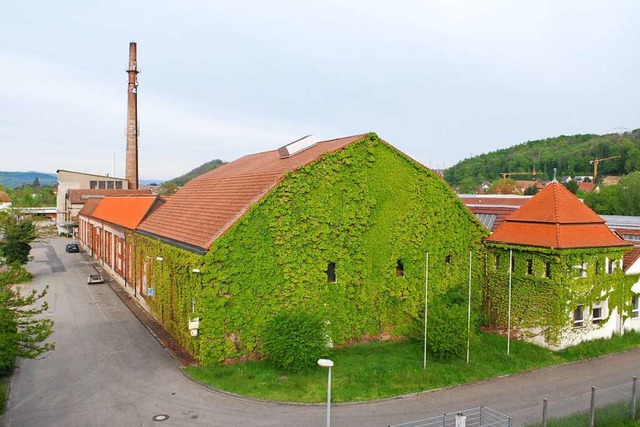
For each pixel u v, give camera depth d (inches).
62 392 797.2
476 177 7780.5
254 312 952.3
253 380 848.3
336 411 746.2
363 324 1071.6
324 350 923.4
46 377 860.0
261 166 1270.9
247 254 941.2
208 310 903.7
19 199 5723.4
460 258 1189.7
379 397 799.1
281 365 889.5
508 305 1109.1
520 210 1176.8
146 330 1144.2
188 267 952.3
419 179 1131.3
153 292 1227.2
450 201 1171.3
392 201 1101.7
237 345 941.2
